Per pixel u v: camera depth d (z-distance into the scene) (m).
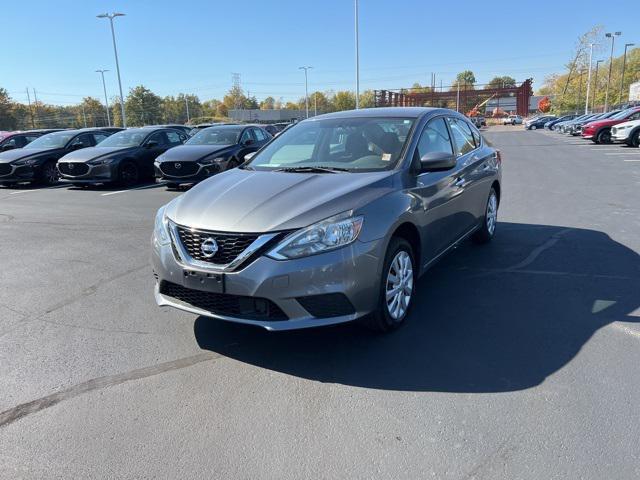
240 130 12.85
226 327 3.99
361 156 4.22
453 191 4.68
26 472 2.42
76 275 5.48
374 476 2.32
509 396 2.91
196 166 11.39
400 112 4.80
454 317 4.02
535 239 6.36
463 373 3.19
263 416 2.81
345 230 3.22
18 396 3.08
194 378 3.24
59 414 2.89
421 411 2.80
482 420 2.70
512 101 100.44
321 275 3.14
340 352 3.52
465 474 2.31
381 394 2.99
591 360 3.28
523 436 2.55
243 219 3.23
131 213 9.20
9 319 4.29
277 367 3.35
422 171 4.15
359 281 3.28
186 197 3.80
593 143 25.30
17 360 3.54
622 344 3.48
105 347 3.71
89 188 13.23
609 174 12.59
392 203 3.60
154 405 2.95
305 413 2.83
